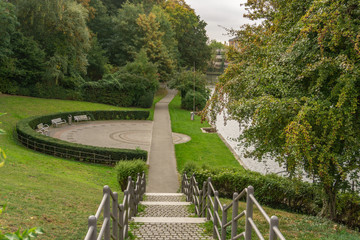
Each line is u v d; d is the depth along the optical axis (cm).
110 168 2036
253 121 783
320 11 715
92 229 267
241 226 701
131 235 607
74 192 1091
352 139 719
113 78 4891
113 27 6575
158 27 6353
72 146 2114
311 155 725
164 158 2348
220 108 990
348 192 883
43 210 750
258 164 2278
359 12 710
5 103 3616
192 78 5262
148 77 5094
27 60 4212
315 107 696
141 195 1165
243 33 1268
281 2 973
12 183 1010
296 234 686
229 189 1230
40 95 4359
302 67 820
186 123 4072
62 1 4041
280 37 937
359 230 859
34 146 2216
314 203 1001
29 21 4159
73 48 4534
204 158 2428
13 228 583
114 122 3897
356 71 681
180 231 660
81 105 4359
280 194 1061
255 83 859
